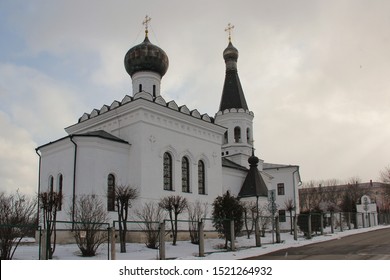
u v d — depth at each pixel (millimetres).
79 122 37750
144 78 40156
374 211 63375
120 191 26906
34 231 28016
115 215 30547
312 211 43344
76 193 30125
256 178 44625
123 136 33719
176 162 34906
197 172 37094
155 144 33219
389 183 89875
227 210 27797
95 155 30578
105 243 26391
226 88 55750
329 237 34219
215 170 39219
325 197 103375
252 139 54000
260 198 42594
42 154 34938
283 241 31062
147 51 39844
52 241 28188
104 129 35594
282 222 52344
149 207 30750
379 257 18375
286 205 48969
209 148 39000
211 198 37906
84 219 22828
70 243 27922
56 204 24484
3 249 18453
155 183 32531
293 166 59875
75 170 30641
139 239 29375
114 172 31562
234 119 53000
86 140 30766
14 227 18234
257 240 27625
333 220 44906
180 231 31156
